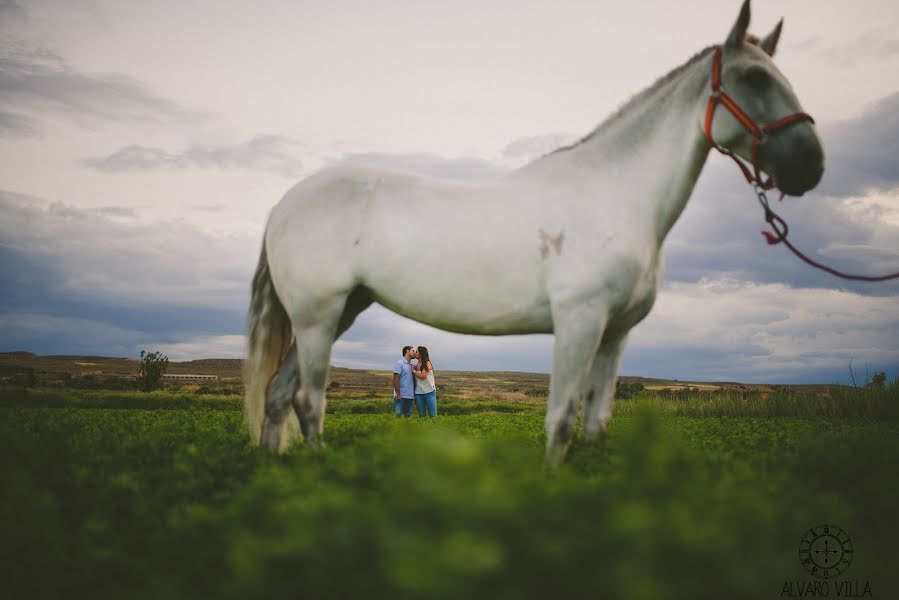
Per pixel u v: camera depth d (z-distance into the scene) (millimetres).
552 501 2260
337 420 11516
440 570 1532
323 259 5219
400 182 5309
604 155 4977
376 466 3326
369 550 1876
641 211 4816
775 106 4574
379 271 5172
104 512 3211
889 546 2719
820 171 4551
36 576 2318
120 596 2195
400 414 15680
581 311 4590
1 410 11695
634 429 3514
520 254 4809
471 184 5242
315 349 5316
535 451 5504
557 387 4582
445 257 4969
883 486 3416
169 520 2912
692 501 2547
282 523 2342
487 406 21000
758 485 3393
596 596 1678
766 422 11523
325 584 1778
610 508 2299
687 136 4883
